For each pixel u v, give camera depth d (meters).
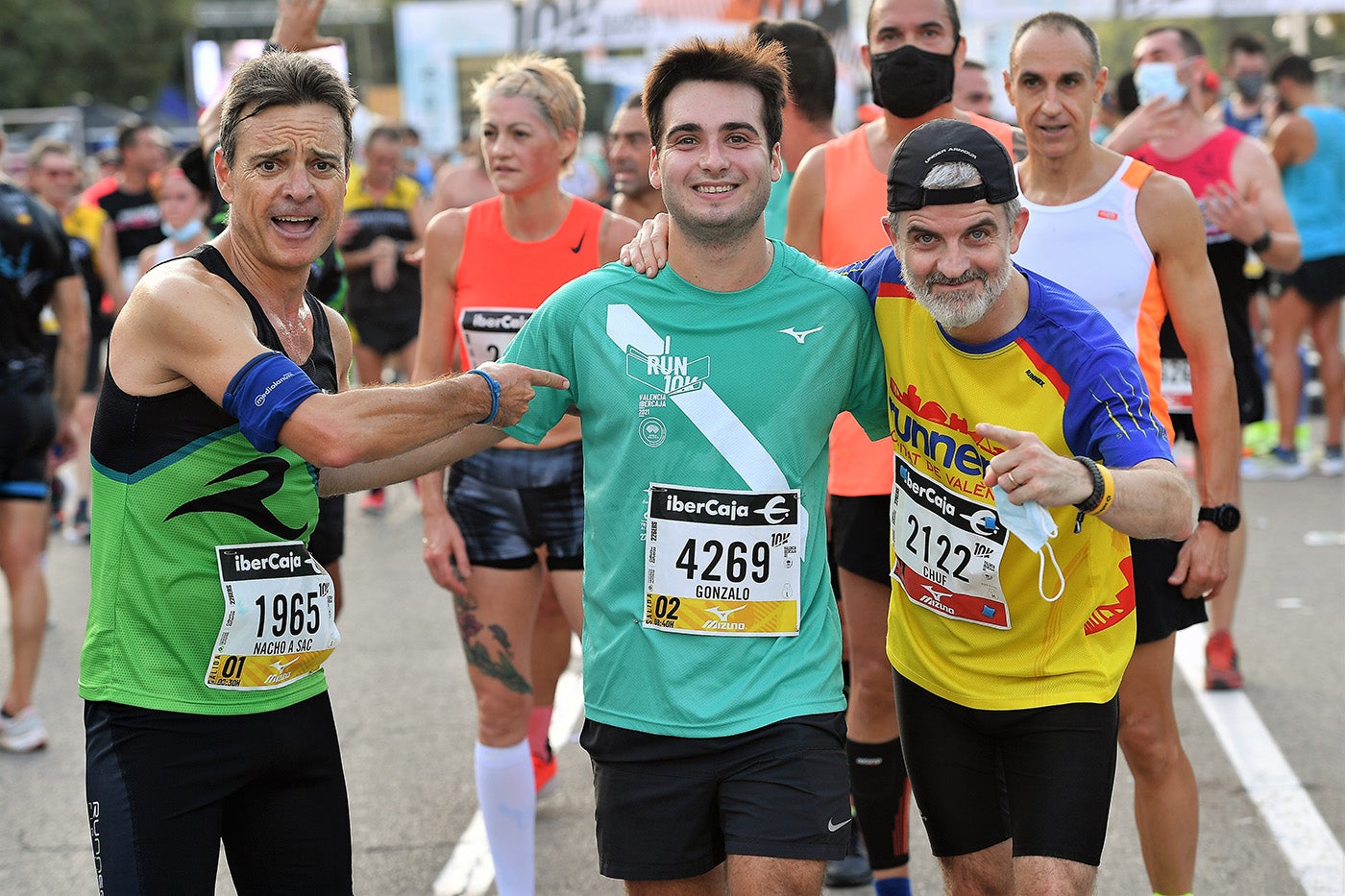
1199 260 3.32
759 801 2.60
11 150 20.73
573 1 23.58
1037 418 2.66
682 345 2.68
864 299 2.79
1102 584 2.76
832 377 2.73
